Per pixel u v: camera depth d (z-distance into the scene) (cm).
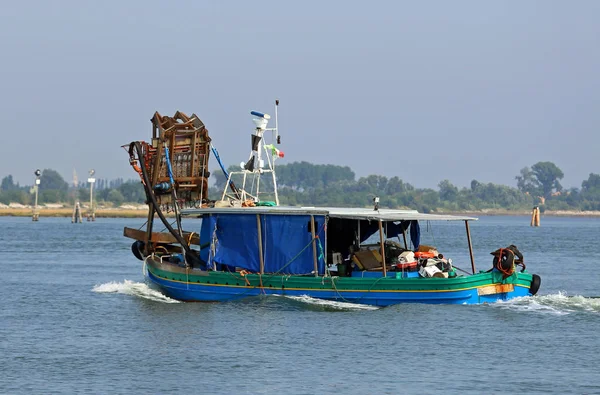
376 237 7388
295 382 4978
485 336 6034
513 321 6475
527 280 7206
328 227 7200
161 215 7581
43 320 6938
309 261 7000
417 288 6738
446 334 6088
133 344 5938
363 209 7544
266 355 5559
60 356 5603
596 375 5128
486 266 12544
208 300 7338
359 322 6450
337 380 5016
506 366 5312
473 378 5059
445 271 7025
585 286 9912
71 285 9450
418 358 5484
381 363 5369
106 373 5178
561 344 5844
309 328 6272
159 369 5256
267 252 7100
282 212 6975
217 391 4812
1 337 6228
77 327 6600
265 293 7062
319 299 6906
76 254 15025
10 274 10906
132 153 7788
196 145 7819
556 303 7075
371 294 6812
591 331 6206
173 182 7656
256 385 4925
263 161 7700
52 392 4803
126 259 13762
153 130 7738
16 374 5162
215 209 7194
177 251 8300
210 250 7275
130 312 7244
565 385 4934
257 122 7656
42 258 13962
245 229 7144
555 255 15975
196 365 5341
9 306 7719
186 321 6606
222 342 5912
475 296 6838
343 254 7262
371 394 4769
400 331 6166
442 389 4856
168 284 7625
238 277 7131
